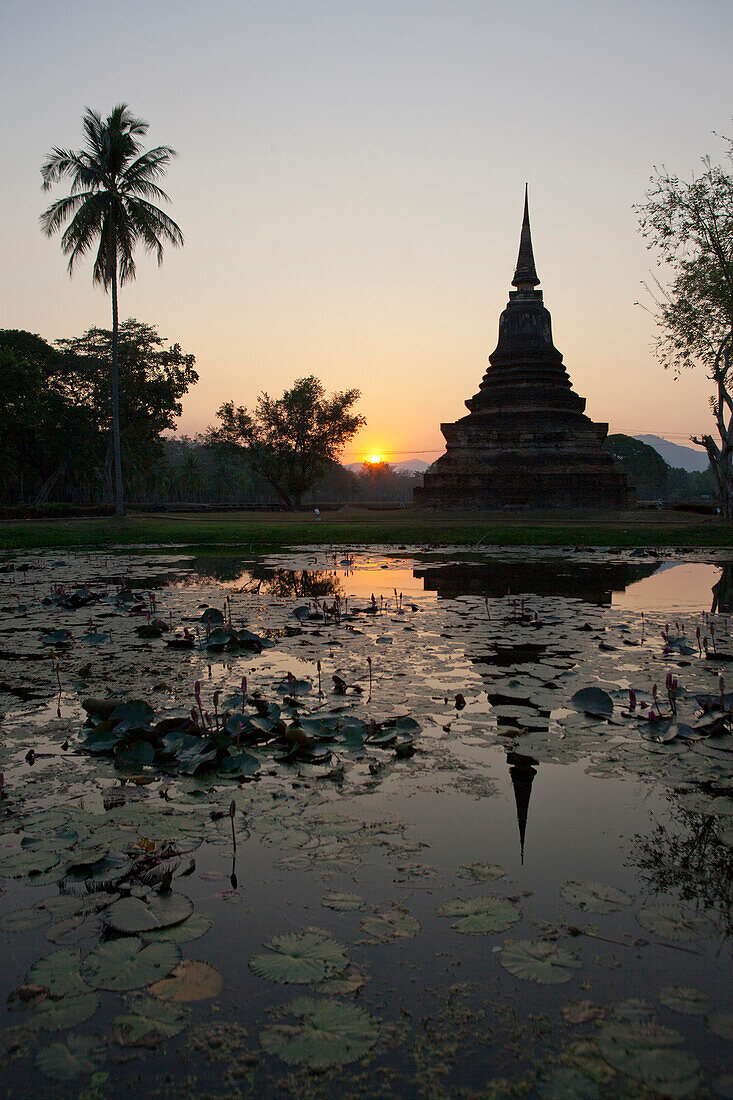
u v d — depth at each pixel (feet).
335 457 201.05
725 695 18.94
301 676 21.30
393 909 9.73
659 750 15.39
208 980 8.42
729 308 88.38
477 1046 7.43
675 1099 6.72
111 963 8.68
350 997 8.14
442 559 60.08
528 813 12.53
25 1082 7.02
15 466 170.50
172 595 38.91
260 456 192.75
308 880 10.44
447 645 25.39
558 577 47.32
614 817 12.39
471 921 9.43
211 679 20.93
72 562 58.85
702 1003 7.98
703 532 76.43
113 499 178.29
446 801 13.01
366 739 16.08
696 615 31.71
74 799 13.14
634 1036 7.52
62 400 156.25
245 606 34.58
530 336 120.57
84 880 10.48
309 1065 7.16
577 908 9.74
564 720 17.34
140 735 15.67
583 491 112.16
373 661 23.03
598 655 23.77
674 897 10.02
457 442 114.93
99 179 95.91
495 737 16.25
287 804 12.92
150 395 165.58
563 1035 7.57
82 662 23.17
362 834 11.76
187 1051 7.40
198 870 10.71
